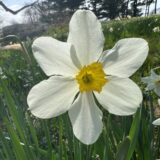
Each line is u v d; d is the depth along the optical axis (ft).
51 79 0.37
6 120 0.45
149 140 0.59
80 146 0.45
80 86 0.37
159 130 0.66
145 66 1.63
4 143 0.48
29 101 0.36
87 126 0.37
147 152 0.58
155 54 1.87
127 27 3.32
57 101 0.37
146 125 0.59
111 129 0.59
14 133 0.45
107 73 0.38
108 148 0.47
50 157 0.46
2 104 0.46
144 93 0.82
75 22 0.38
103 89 0.38
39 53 0.37
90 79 0.38
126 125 0.59
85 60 0.38
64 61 0.37
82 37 0.38
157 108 1.07
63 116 0.48
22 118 0.51
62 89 0.37
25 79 1.36
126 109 0.37
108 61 0.37
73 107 0.37
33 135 0.49
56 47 0.37
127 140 0.35
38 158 0.48
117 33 3.11
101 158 0.55
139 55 0.37
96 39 0.38
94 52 0.38
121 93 0.37
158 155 0.66
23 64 1.97
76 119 0.37
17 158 0.45
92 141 0.36
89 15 0.38
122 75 0.37
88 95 0.38
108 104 0.37
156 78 0.71
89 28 0.38
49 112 0.36
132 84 0.37
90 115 0.37
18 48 2.57
